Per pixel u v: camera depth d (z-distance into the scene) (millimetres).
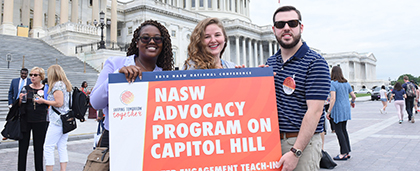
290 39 3008
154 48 3033
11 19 34438
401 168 6324
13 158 7789
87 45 30984
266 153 2670
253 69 2771
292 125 2941
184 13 53188
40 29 36156
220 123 2643
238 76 2732
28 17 38219
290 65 3057
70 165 7086
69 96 5812
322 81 2807
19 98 5617
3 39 28672
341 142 7215
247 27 63031
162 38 3105
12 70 20188
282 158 2668
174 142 2576
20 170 5699
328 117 7625
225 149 2617
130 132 2564
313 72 2865
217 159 2594
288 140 2955
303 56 2998
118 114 2570
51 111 5641
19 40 30453
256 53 66938
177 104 2627
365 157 7414
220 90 2686
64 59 28344
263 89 2754
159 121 2590
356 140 9922
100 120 9258
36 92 5832
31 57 25562
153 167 2537
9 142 9391
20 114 5645
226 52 63781
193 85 2666
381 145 8914
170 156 2562
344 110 7152
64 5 38094
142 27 3100
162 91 2631
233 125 2654
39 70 5930
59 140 5883
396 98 14500
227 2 80375
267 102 2738
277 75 3146
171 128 2590
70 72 24016
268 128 2703
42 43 32562
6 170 6520
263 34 68062
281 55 3238
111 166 2521
